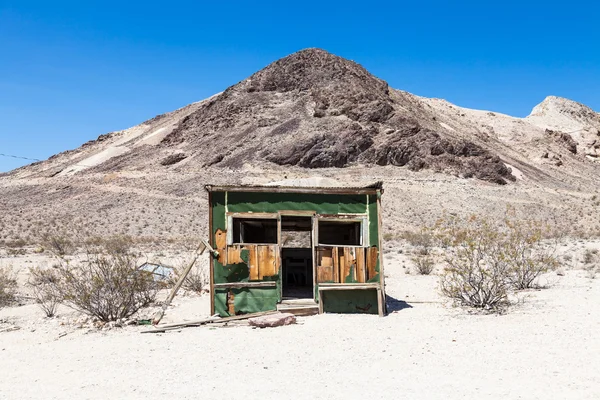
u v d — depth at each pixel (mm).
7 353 10172
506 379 7172
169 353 9453
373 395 6715
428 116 132250
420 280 20297
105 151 130125
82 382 7801
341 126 98250
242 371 8047
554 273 20328
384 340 9852
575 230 62750
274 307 13039
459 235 16359
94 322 12992
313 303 13102
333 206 13461
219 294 12984
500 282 13570
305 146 92438
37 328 12852
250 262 13109
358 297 13234
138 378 7879
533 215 73000
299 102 119438
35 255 34750
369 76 136125
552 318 11117
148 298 15656
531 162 129250
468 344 9227
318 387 7133
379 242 13328
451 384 7051
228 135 111500
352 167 90688
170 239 48281
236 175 86188
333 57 136375
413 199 74875
